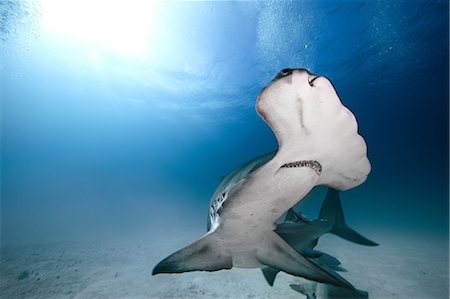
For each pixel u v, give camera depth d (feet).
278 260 10.57
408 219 83.15
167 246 37.93
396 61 65.67
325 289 14.03
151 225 72.28
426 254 29.91
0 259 31.12
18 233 58.54
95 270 25.16
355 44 57.82
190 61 66.18
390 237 43.37
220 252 10.35
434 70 73.26
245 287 19.10
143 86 79.82
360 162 7.43
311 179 7.25
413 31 54.34
